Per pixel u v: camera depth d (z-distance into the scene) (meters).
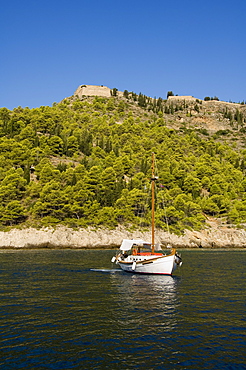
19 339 18.64
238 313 24.28
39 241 92.44
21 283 35.09
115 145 190.50
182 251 91.12
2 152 143.12
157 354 16.95
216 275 43.81
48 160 143.12
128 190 127.00
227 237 113.25
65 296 29.22
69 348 17.52
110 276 42.00
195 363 16.03
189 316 23.39
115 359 16.33
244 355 17.00
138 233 105.38
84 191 110.75
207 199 140.25
